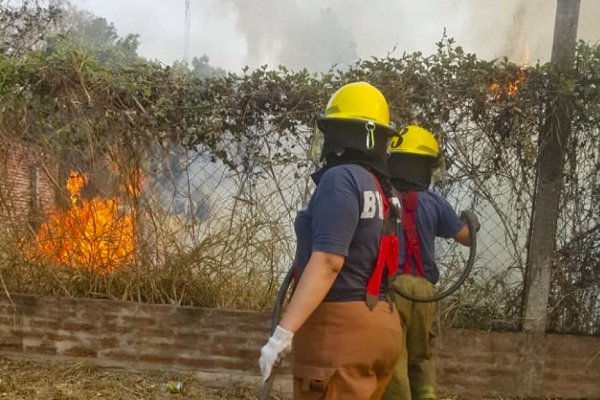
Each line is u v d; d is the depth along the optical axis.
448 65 4.23
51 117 4.53
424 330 3.24
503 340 4.32
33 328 4.60
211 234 4.55
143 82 4.46
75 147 4.56
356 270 2.23
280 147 4.44
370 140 2.33
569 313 4.40
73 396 4.09
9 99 4.49
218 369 4.46
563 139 4.19
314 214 2.19
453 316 4.41
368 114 2.37
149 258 4.61
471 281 4.40
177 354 4.49
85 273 4.67
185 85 4.46
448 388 4.34
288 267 4.54
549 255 4.28
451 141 4.26
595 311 4.38
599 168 4.25
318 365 2.21
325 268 2.09
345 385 2.19
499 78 4.18
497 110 4.20
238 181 4.50
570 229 4.34
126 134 4.51
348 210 2.14
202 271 4.59
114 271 4.66
